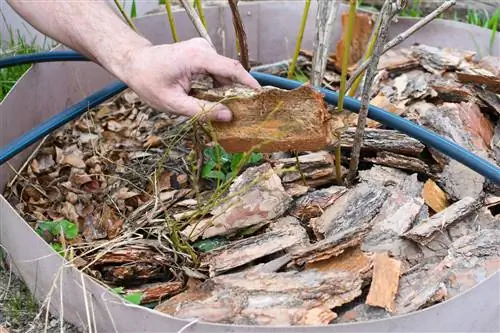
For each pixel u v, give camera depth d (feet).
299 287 2.63
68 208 3.42
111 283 2.94
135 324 2.60
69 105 4.09
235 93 2.76
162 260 2.96
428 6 4.94
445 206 3.20
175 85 2.77
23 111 3.74
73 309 2.86
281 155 3.37
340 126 2.92
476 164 2.99
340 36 4.49
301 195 3.16
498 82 3.65
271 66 4.32
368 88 2.91
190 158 3.51
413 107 3.73
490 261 2.78
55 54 3.71
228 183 2.99
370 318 2.60
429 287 2.69
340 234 2.76
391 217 2.99
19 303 3.07
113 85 3.60
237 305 2.60
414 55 4.08
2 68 4.01
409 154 3.33
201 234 3.00
